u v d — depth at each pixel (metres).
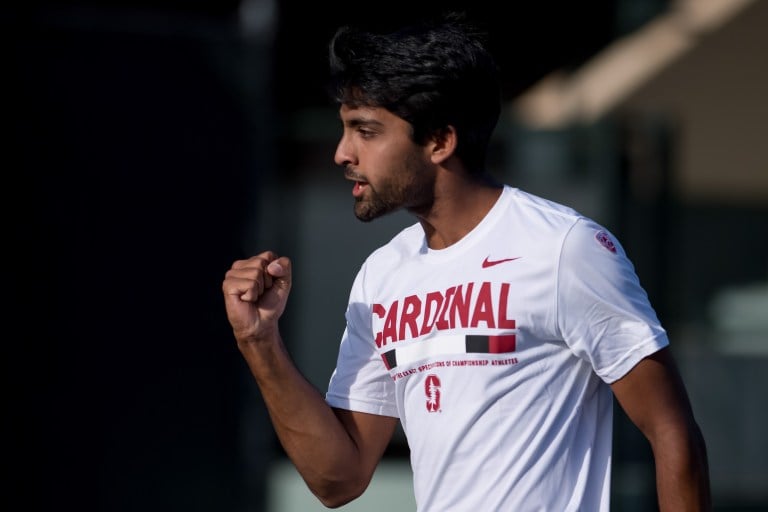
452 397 9.62
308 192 22.97
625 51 24.61
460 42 9.84
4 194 20.12
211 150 20.67
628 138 24.08
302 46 23.23
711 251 24.81
